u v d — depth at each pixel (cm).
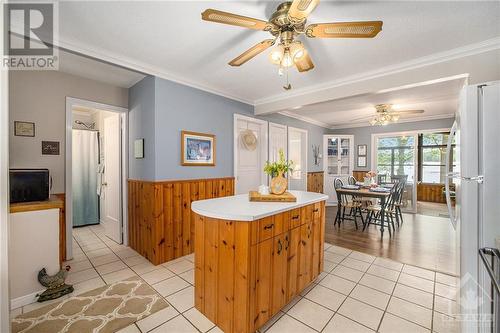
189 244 315
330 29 147
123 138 341
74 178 425
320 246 241
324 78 307
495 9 168
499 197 135
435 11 171
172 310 189
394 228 425
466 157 144
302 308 194
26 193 213
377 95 357
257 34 205
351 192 430
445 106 450
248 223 152
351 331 167
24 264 197
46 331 165
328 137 668
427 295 212
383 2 162
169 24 191
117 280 238
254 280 157
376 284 232
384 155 700
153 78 282
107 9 171
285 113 512
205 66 273
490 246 136
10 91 250
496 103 136
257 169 447
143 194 301
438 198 729
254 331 158
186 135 314
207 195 341
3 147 122
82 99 298
